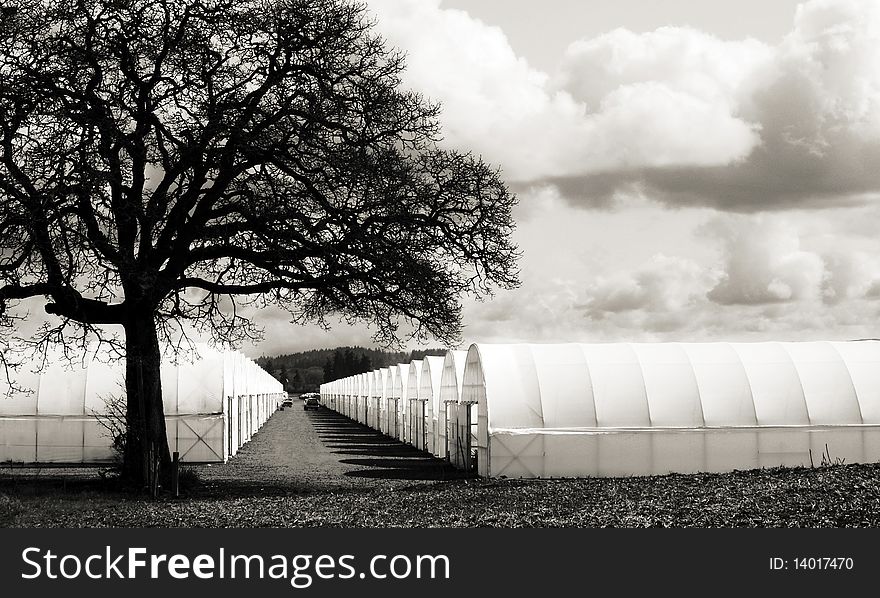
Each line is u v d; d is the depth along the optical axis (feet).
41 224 69.15
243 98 79.10
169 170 77.56
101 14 73.56
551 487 71.10
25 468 108.88
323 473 105.19
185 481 84.07
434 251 80.74
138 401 79.36
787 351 100.68
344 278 78.79
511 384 94.12
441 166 81.15
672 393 94.73
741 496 59.82
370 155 79.10
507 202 82.07
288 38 77.56
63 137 71.10
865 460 94.22
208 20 76.28
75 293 72.95
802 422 94.22
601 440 92.12
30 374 114.73
